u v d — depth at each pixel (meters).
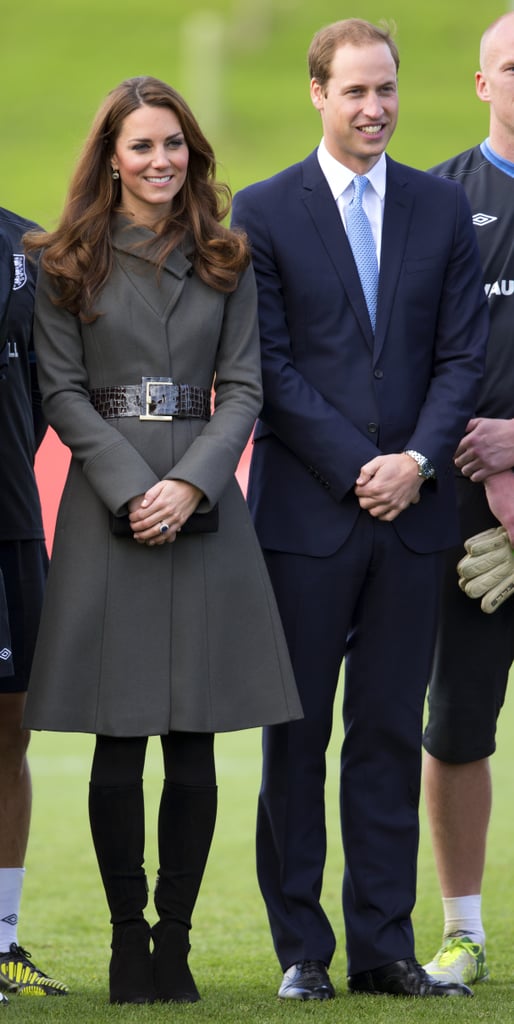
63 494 12.99
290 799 13.62
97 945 17.30
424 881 21.47
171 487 12.45
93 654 12.59
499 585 14.72
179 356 12.84
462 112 152.12
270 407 13.55
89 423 12.63
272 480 13.81
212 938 17.84
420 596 13.74
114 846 12.62
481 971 14.84
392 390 13.61
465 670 15.27
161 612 12.65
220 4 184.62
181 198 13.09
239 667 12.76
